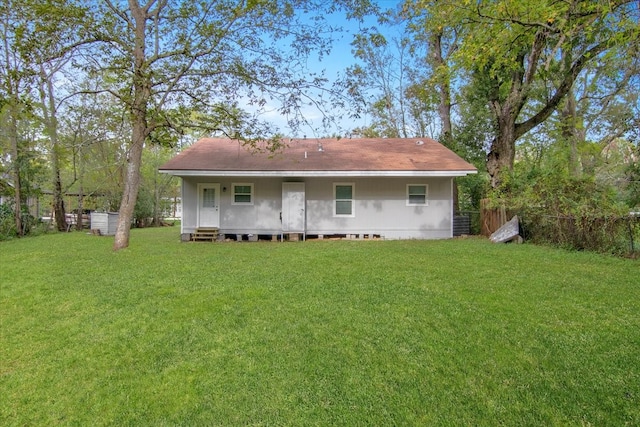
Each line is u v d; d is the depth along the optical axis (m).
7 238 14.41
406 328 4.11
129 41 10.00
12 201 16.77
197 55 10.21
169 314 4.74
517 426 2.50
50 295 5.73
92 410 2.87
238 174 12.67
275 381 3.13
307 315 4.57
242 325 4.32
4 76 9.16
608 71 10.32
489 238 12.37
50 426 2.70
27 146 17.36
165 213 34.72
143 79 9.74
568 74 13.52
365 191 13.87
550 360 3.32
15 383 3.26
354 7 10.35
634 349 3.49
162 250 10.34
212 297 5.39
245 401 2.88
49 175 19.80
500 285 5.80
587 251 9.00
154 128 11.17
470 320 4.29
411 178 13.77
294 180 13.84
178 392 3.04
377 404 2.79
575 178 11.11
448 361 3.36
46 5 8.37
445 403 2.77
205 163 13.20
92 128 18.19
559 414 2.59
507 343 3.68
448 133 18.39
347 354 3.54
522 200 11.48
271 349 3.69
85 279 6.66
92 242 12.64
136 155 10.94
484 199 14.41
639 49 5.26
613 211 8.79
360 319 4.40
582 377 3.03
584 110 19.86
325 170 12.66
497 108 15.59
